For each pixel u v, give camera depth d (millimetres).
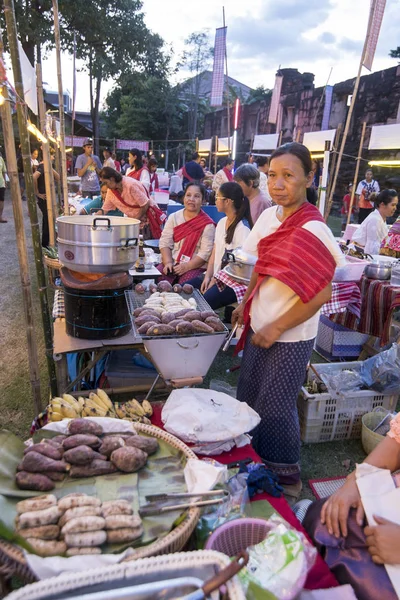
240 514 1484
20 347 4020
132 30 21500
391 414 2785
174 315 2385
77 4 18547
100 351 2635
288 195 1835
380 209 4973
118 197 5219
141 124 33438
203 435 1843
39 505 1290
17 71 2199
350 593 1262
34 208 2545
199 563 1084
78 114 41781
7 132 2174
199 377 2350
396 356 3012
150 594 998
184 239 3959
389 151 12727
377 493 1443
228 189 3361
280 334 1924
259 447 2178
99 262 2434
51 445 1571
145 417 2137
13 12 2104
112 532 1242
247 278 2805
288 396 2057
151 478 1523
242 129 22906
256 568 1190
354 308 3621
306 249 1782
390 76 12547
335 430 2957
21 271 2420
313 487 2391
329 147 6441
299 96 17047
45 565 1129
